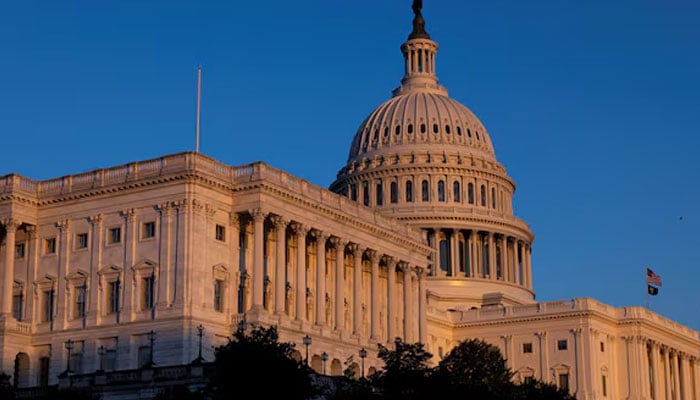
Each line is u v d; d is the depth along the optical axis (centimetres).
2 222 13375
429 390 10175
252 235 13338
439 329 19262
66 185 13525
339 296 14362
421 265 16388
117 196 13138
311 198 13950
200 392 10262
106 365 12706
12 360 13012
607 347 19238
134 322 12594
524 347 19075
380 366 14688
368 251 15225
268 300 13400
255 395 9719
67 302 13188
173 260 12556
